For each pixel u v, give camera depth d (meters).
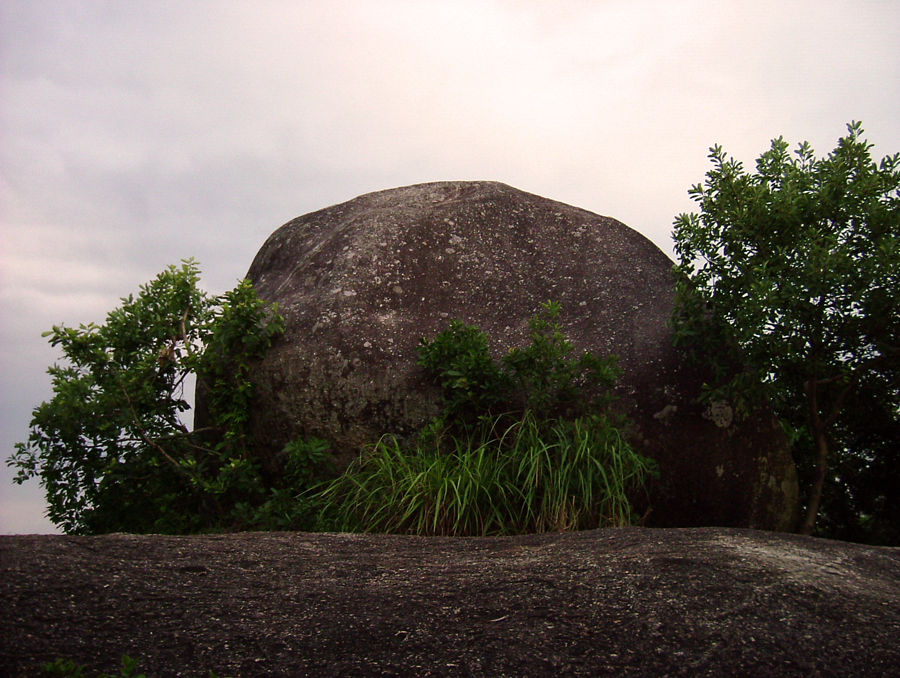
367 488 6.07
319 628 2.90
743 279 6.48
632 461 6.03
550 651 2.76
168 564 3.41
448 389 6.54
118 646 2.67
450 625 2.94
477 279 7.48
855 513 7.86
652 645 2.79
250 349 6.91
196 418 8.16
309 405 6.68
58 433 7.48
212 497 6.97
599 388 6.57
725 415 6.61
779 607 3.04
